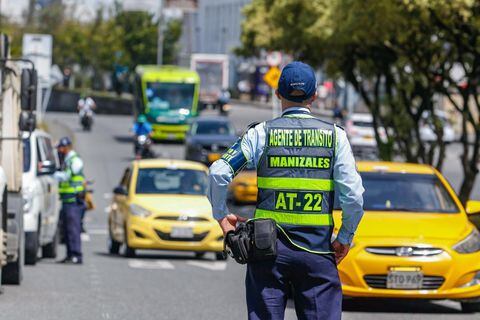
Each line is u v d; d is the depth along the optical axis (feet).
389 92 163.63
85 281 94.63
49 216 117.29
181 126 330.95
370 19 133.18
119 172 253.85
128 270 106.63
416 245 77.87
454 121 160.45
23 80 88.58
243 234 39.55
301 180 40.34
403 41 136.26
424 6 119.55
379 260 77.20
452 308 83.25
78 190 111.75
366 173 89.04
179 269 109.40
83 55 591.37
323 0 184.44
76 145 314.96
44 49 209.56
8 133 92.12
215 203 40.45
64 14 593.01
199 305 80.02
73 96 516.73
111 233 128.16
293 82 41.19
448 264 77.71
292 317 74.79
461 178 258.98
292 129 40.70
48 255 122.52
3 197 80.28
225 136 255.29
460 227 81.20
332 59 174.91
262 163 40.75
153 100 331.16
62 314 73.26
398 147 164.76
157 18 627.46
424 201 86.28
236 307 79.36
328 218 40.37
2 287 87.97
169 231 118.93
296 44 197.06
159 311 76.02
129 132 375.66
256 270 40.04
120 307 77.56
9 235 86.43
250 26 247.70
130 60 609.83
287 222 40.16
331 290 40.19
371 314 78.02
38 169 112.88
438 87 144.66
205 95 474.08
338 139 40.65
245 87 607.78
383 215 83.15
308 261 39.86
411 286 77.61
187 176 126.52
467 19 120.67
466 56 144.87
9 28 475.72
